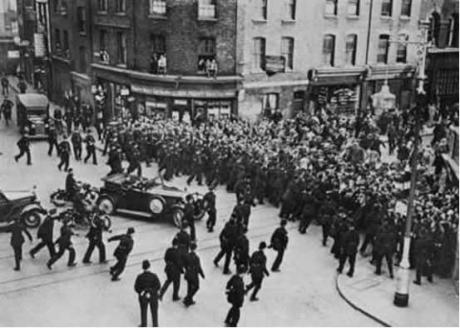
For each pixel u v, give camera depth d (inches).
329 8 1555.1
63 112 1831.9
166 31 1406.3
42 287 706.2
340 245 783.7
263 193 1037.8
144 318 616.1
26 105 1472.7
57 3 1887.3
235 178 1080.8
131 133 1278.3
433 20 1809.8
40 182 1123.9
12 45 2461.9
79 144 1291.8
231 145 1143.6
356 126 1428.4
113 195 938.1
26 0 2242.9
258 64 1471.5
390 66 1695.4
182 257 667.4
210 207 882.8
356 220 868.0
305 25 1514.5
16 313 644.7
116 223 917.8
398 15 1692.9
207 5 1384.1
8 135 1535.4
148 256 800.3
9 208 874.1
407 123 1482.5
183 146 1184.8
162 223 925.2
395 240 752.3
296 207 948.0
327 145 1230.9
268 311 665.0
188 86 1422.2
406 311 667.4
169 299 683.4
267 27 1450.5
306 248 851.4
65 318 636.1
